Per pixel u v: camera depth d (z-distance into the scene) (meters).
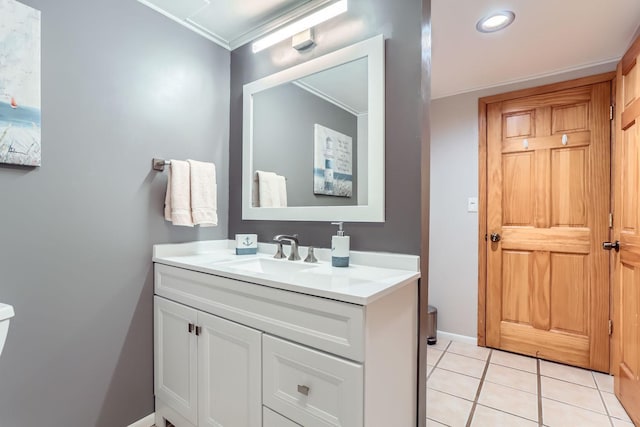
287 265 1.49
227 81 1.98
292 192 1.69
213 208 1.70
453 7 1.58
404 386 1.16
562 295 2.24
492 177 2.49
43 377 1.26
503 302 2.46
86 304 1.38
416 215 1.29
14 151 1.16
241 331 1.17
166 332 1.52
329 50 1.55
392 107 1.35
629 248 1.61
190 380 1.38
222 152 1.95
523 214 2.38
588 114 2.16
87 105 1.38
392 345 1.06
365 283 1.05
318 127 1.59
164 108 1.65
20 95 1.18
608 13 1.62
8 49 1.15
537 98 2.33
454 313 2.65
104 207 1.43
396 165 1.34
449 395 1.84
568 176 2.22
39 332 1.25
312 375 0.97
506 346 2.44
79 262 1.36
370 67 1.39
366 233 1.42
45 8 1.25
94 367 1.41
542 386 1.94
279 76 1.74
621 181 1.72
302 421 0.99
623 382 1.69
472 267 2.57
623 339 1.70
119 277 1.49
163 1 1.58
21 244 1.21
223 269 1.27
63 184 1.31
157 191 1.63
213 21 1.74
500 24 1.73
